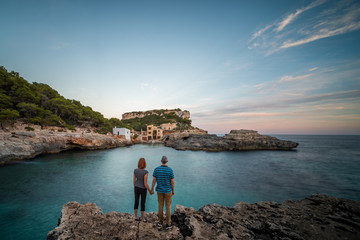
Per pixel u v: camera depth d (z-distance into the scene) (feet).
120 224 14.69
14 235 28.48
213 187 61.62
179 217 18.88
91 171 79.36
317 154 161.99
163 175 15.30
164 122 533.55
